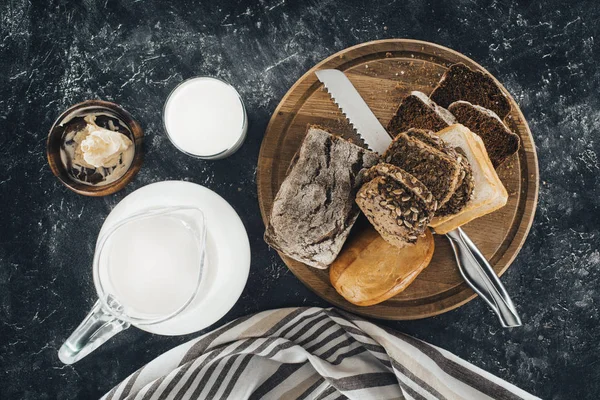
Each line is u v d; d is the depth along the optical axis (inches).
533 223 62.0
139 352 62.7
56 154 59.1
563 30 61.5
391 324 61.8
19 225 63.2
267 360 60.1
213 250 44.5
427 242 53.4
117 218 44.8
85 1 62.6
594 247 61.6
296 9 62.2
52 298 63.2
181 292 42.7
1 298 63.3
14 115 63.2
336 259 55.1
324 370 57.1
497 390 56.8
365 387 58.6
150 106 62.9
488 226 57.7
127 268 42.3
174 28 62.7
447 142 53.0
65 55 63.0
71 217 63.0
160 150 62.5
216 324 62.5
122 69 62.9
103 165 59.2
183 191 46.1
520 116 57.1
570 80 61.6
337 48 62.3
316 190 52.9
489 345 61.7
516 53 61.8
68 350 47.0
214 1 62.4
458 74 56.2
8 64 63.1
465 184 51.3
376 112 58.5
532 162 57.1
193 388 57.6
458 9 61.8
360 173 52.9
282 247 54.3
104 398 57.1
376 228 52.2
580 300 61.7
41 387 63.1
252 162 62.4
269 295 62.2
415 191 48.5
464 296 57.6
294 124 58.5
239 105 58.4
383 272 52.2
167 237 42.8
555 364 61.7
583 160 61.7
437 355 57.6
